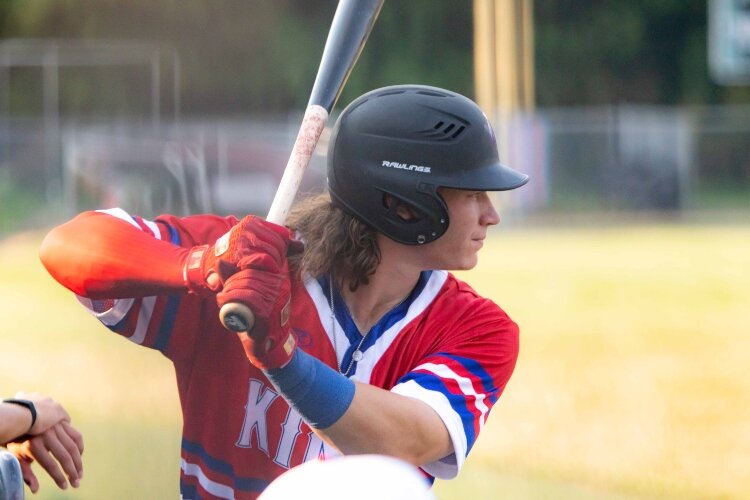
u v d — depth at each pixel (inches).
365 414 264.1
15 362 917.2
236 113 4195.4
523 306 1465.3
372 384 298.5
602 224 2775.6
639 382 988.6
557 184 2918.3
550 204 2896.2
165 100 2819.9
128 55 3031.5
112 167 1691.7
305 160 285.9
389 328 300.0
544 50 4286.4
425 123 285.7
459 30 4148.6
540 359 1104.2
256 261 243.0
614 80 4345.5
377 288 300.5
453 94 294.7
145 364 829.2
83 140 2038.6
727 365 1066.1
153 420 665.0
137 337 303.4
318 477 166.1
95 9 3988.7
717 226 2719.0
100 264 268.5
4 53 3668.8
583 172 2945.4
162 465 559.8
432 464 293.1
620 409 876.0
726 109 4252.0
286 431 299.9
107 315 295.3
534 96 4293.8
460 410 284.0
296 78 4170.8
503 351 300.5
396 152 285.4
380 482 165.0
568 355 1125.1
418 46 4136.3
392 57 4133.9
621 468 688.4
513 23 2851.9
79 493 526.9
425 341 300.4
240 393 301.9
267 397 300.2
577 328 1291.8
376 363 298.7
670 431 796.6
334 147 297.3
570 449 746.8
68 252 273.0
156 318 300.8
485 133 291.1
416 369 291.3
